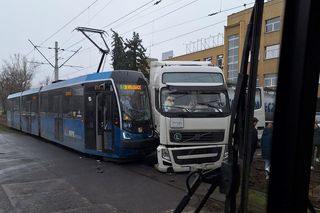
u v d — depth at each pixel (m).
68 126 17.67
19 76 63.22
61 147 20.08
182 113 11.70
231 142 2.56
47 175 11.77
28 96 27.69
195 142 11.74
